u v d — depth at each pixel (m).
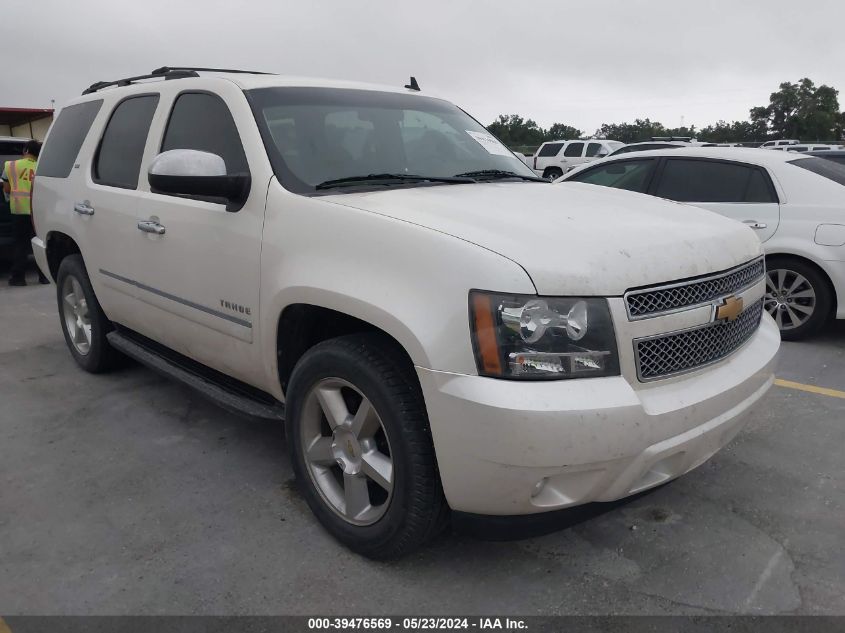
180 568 2.77
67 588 2.66
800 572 2.73
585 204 3.02
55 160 5.05
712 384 2.58
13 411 4.36
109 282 4.25
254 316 3.08
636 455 2.34
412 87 4.44
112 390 4.70
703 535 2.98
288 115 3.35
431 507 2.52
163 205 3.59
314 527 3.06
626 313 2.34
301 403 2.90
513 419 2.19
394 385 2.50
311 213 2.81
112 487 3.42
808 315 5.77
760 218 5.86
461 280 2.30
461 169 3.66
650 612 2.51
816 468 3.57
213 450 3.81
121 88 4.49
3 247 8.41
